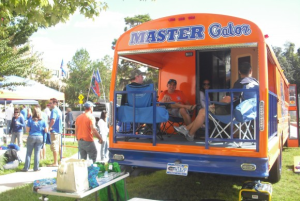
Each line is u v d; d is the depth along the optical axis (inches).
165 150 189.5
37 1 195.8
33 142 322.3
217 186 259.4
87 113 280.2
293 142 494.0
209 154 178.1
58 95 548.1
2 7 200.4
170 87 263.9
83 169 147.2
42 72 1665.8
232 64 258.4
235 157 172.1
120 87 235.5
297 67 1475.1
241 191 175.6
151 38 201.0
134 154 198.4
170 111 247.0
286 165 347.6
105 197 189.2
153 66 275.4
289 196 232.7
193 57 278.4
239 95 190.7
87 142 278.4
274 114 233.1
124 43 209.3
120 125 243.0
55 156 346.9
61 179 144.7
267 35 184.5
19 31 490.9
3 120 651.5
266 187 181.9
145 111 198.8
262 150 167.6
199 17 189.6
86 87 2443.4
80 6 255.3
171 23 196.2
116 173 177.9
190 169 181.8
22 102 821.9
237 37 180.2
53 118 341.1
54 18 231.0
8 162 336.2
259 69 173.6
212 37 185.9
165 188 253.3
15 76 517.0
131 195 233.9
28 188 255.9
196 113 272.8
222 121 185.6
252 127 199.3
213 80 282.5
